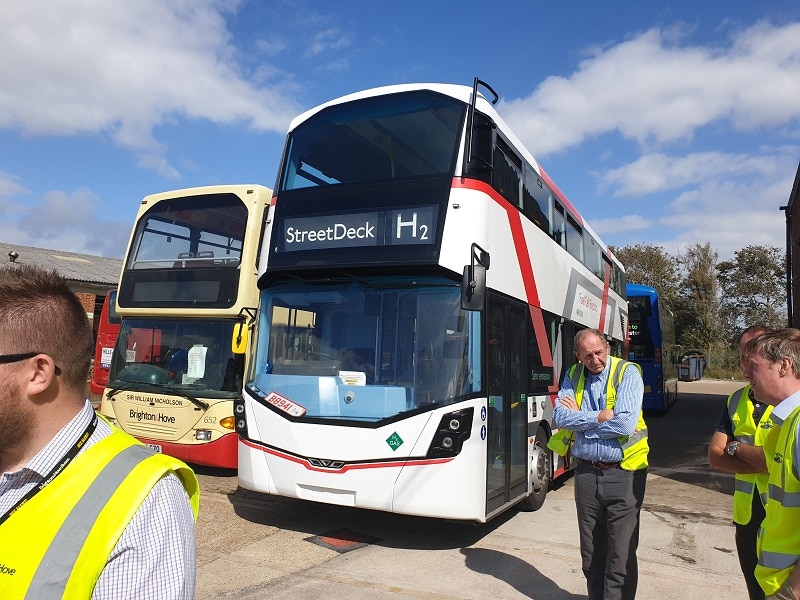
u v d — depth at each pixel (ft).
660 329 68.33
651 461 39.81
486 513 19.13
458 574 17.40
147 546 4.83
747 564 12.50
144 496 4.93
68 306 5.28
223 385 27.76
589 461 13.98
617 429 13.39
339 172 22.03
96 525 4.71
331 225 21.24
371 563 18.15
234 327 27.32
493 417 20.56
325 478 19.16
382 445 18.72
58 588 4.54
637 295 68.69
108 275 79.46
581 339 14.53
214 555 18.49
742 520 12.53
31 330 4.94
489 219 20.89
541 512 25.29
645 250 188.65
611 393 14.03
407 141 21.42
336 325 20.89
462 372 18.94
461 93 21.53
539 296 26.68
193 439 27.48
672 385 82.79
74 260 84.58
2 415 4.84
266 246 22.45
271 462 20.15
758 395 9.92
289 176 22.95
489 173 21.03
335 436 19.22
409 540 20.66
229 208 29.22
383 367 19.81
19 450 5.05
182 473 5.55
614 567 13.53
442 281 19.86
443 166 20.52
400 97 22.22
